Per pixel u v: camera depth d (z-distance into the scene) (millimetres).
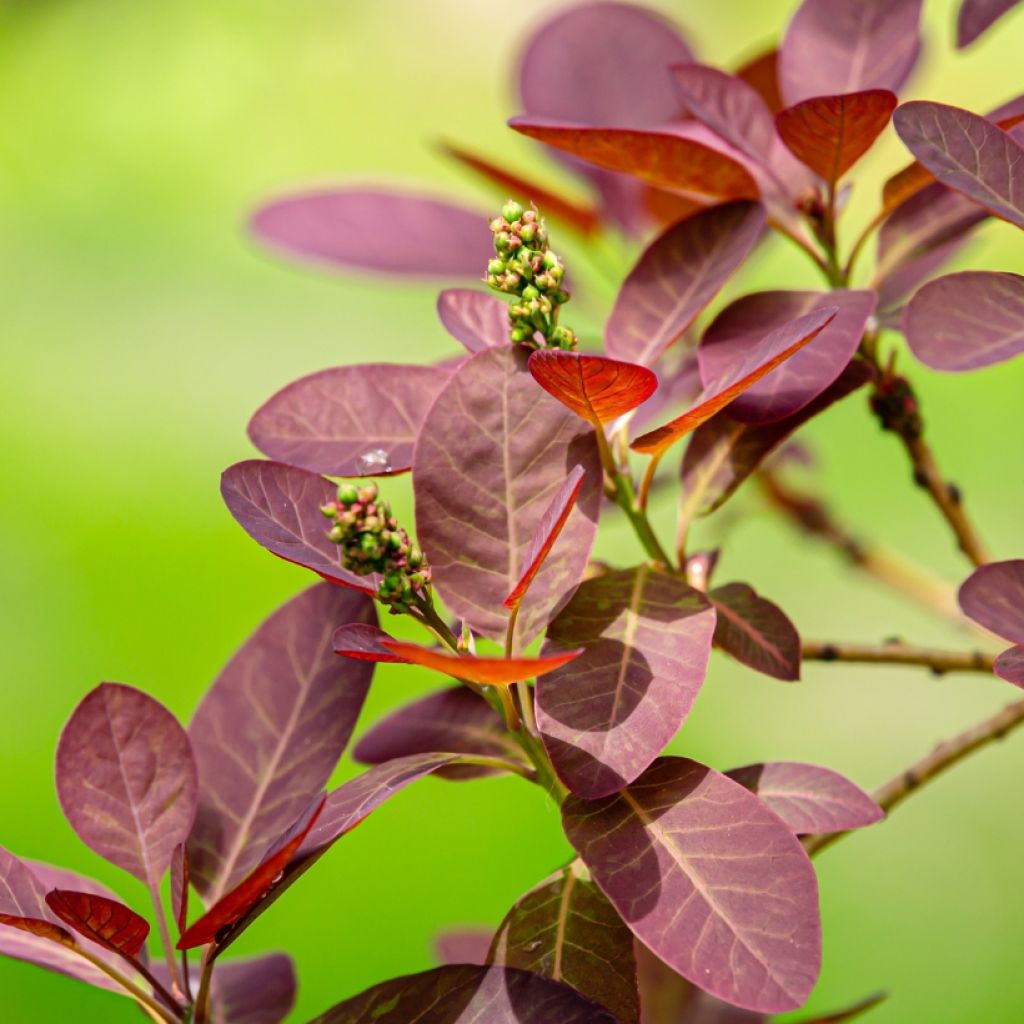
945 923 1431
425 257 997
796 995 792
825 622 1538
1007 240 1546
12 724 1641
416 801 1523
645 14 1013
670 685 820
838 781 839
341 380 863
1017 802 1478
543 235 839
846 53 911
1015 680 812
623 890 808
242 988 883
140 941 836
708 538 1062
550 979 819
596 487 841
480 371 846
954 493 916
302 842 821
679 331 866
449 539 840
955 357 839
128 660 1700
